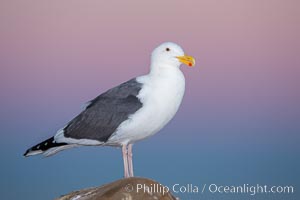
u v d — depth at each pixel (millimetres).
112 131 11109
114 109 11109
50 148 11828
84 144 11578
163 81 10930
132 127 10906
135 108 10883
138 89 11062
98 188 9852
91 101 11805
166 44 11148
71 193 10336
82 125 11484
